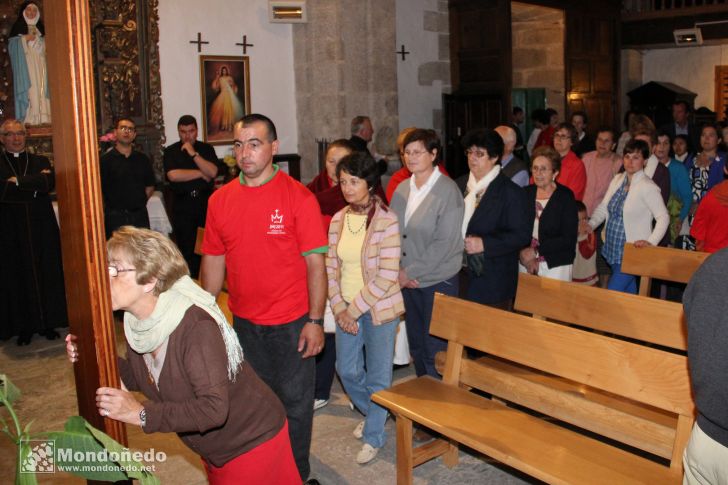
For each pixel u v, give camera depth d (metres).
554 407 2.93
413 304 3.71
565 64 10.80
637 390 2.60
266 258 2.86
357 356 3.48
